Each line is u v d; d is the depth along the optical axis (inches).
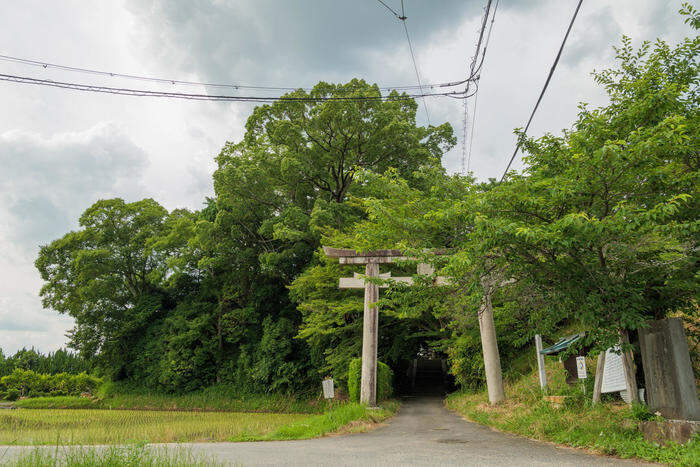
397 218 481.4
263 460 275.3
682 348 288.5
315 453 307.6
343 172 1360.7
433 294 448.5
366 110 1180.5
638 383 391.9
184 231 1403.8
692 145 285.3
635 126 319.3
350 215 1151.0
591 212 299.0
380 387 791.7
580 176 287.1
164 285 1551.4
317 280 975.6
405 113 1334.9
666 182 276.2
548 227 279.0
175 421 703.7
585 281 307.6
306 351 1237.7
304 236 1141.1
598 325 299.9
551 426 368.2
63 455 257.0
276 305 1397.6
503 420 460.1
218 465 247.9
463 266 356.2
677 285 315.9
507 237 299.9
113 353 1449.3
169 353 1317.7
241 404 1189.1
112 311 1487.5
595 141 308.0
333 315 976.3
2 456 278.5
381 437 408.5
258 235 1350.9
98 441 443.2
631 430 307.7
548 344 651.5
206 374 1348.4
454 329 787.4
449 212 334.0
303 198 1393.9
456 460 276.1
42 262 1470.2
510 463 263.9
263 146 1311.5
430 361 1817.2
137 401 1290.6
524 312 470.3
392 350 1064.2
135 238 1488.7
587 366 487.5
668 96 295.4
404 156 1246.3
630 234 285.0
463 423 507.8
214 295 1437.0
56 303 1489.9
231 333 1348.4
